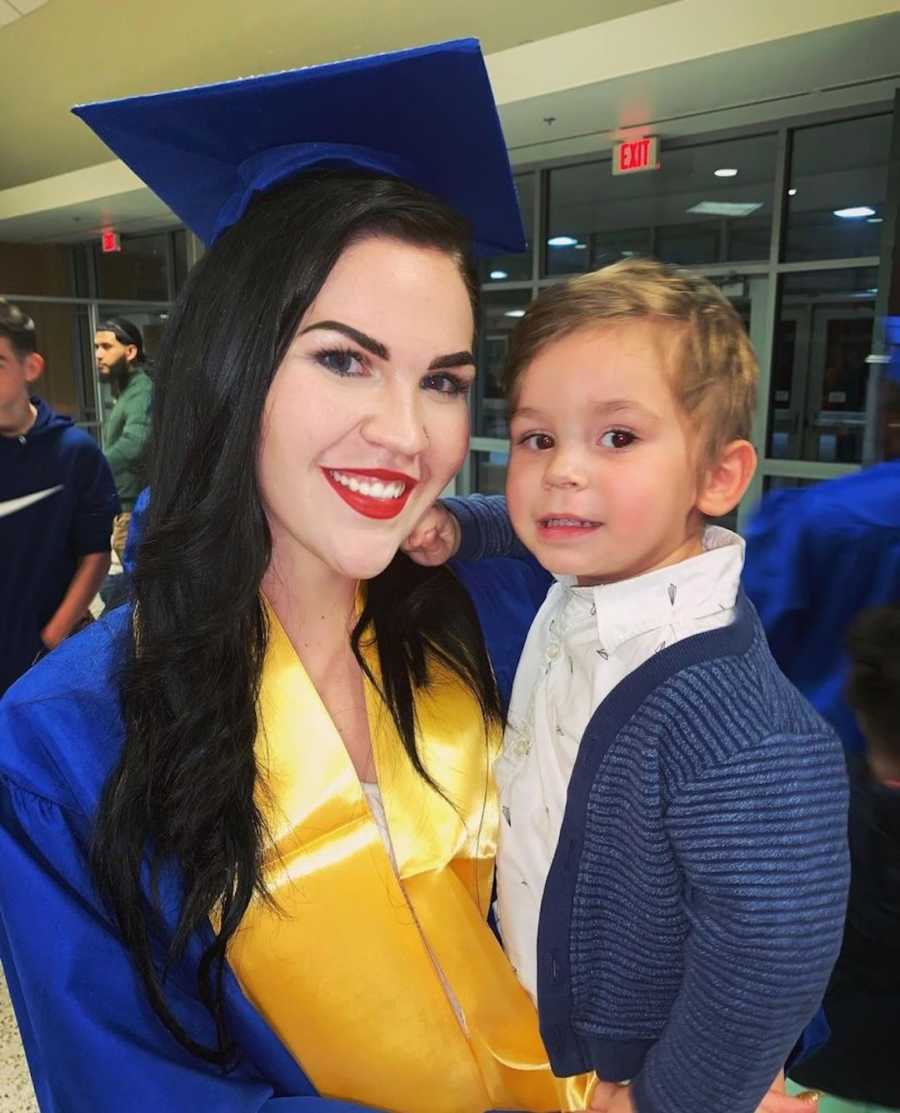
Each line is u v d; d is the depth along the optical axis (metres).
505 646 0.93
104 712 0.71
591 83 3.80
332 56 4.73
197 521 0.69
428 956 0.74
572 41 3.82
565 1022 0.73
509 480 0.75
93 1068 0.63
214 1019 0.68
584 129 4.54
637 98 4.00
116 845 0.67
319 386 0.65
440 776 0.80
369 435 0.66
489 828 0.82
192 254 8.04
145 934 0.67
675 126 4.45
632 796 0.66
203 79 5.44
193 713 0.69
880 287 3.42
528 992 0.79
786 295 4.69
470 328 0.71
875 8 3.02
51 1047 0.64
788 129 4.41
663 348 0.68
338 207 0.66
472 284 0.74
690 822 0.63
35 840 0.67
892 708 1.06
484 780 0.83
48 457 2.17
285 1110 0.64
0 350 2.05
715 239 4.93
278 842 0.71
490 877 0.82
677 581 0.69
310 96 0.72
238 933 0.69
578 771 0.69
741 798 0.61
